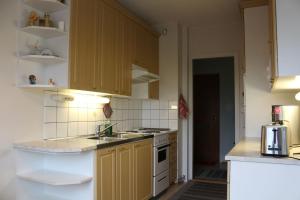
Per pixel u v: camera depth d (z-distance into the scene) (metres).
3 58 2.25
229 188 1.87
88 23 2.71
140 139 3.17
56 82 2.51
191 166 4.62
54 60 2.43
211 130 6.20
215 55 4.62
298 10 1.74
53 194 2.52
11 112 2.30
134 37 3.66
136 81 3.96
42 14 2.57
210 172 5.16
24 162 2.41
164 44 4.51
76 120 2.99
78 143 2.42
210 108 6.24
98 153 2.38
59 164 2.50
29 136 2.46
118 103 3.88
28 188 2.43
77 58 2.54
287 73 1.73
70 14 2.47
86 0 2.68
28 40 2.46
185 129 4.61
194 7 3.78
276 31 1.78
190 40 4.80
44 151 2.17
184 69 4.65
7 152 2.26
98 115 3.37
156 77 4.01
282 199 1.75
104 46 2.96
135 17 3.63
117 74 3.21
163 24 4.52
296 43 1.73
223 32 4.60
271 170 1.78
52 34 2.48
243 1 3.19
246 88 3.21
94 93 3.07
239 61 4.47
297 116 2.31
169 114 4.43
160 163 3.68
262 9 3.17
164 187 3.79
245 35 3.23
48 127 2.64
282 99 3.07
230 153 1.99
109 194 2.53
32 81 2.44
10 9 2.31
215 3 3.62
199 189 4.00
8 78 2.28
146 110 4.60
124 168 2.81
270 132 1.88
